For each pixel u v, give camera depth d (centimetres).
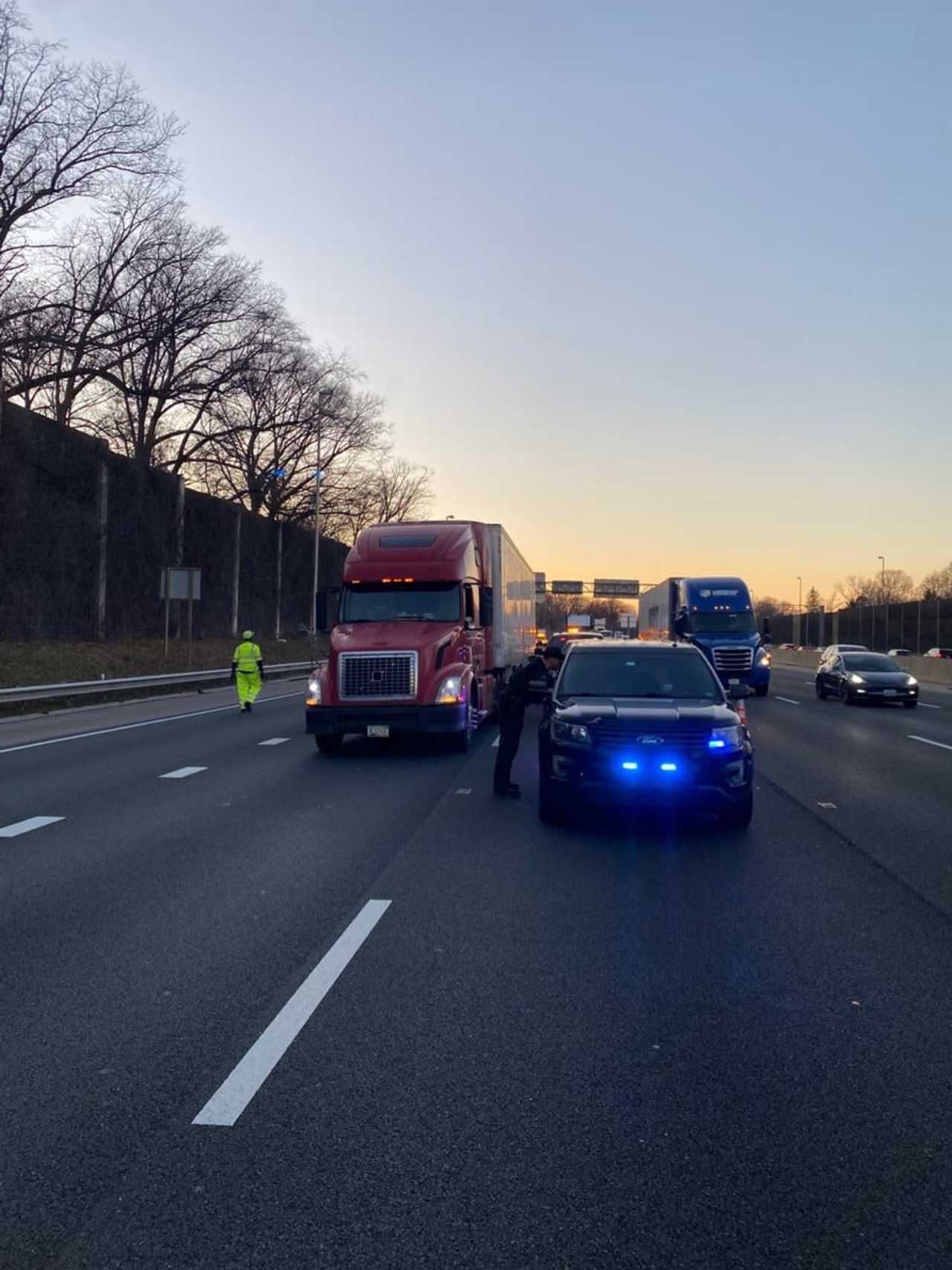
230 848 977
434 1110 446
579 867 902
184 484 4306
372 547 1847
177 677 3158
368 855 949
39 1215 367
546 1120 438
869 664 3080
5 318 3628
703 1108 450
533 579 3312
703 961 650
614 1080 477
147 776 1445
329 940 689
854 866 912
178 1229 359
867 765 1617
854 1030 539
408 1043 519
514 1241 352
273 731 2077
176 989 597
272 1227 360
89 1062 495
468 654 1755
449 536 1866
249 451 5828
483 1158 407
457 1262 341
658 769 1011
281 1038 524
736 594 3494
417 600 1789
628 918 745
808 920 741
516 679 1279
